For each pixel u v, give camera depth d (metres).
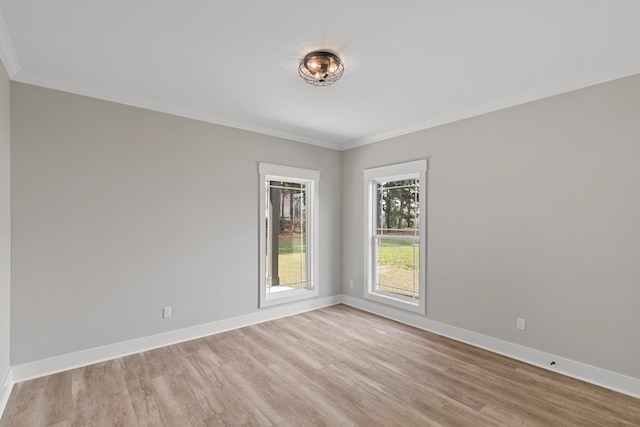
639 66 2.36
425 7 1.78
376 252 4.57
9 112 2.50
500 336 3.14
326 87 2.86
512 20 1.89
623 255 2.44
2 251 2.27
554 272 2.79
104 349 2.95
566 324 2.72
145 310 3.18
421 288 3.84
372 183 4.60
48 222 2.70
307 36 2.08
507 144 3.11
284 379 2.60
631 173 2.41
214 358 2.99
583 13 1.82
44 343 2.67
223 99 3.16
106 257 2.97
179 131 3.42
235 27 1.98
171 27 1.98
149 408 2.21
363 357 3.03
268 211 4.30
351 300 4.84
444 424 2.04
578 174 2.66
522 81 2.72
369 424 2.04
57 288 2.73
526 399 2.32
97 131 2.94
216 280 3.67
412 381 2.58
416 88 2.87
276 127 4.06
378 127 4.06
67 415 2.12
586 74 2.58
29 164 2.62
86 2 1.73
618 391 2.43
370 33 2.04
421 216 3.85
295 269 4.58
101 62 2.42
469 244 3.41
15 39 2.10
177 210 3.39
